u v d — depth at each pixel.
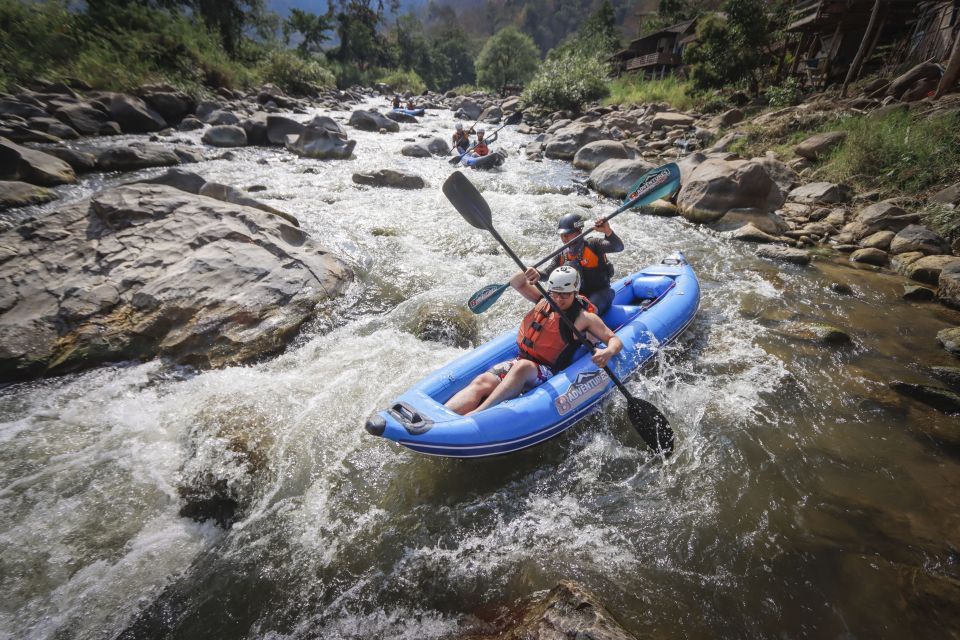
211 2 23.47
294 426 3.21
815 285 5.52
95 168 8.56
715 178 7.46
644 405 3.20
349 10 45.53
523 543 2.57
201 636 2.13
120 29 16.47
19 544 2.45
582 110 20.58
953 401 3.52
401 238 6.42
